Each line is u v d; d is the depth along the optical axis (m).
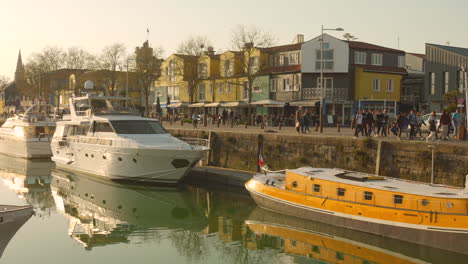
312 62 45.28
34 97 72.94
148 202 21.67
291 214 17.16
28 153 35.72
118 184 24.80
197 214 19.58
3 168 32.19
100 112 27.27
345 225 15.52
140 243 15.96
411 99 49.84
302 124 27.25
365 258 13.87
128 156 23.55
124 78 61.72
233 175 22.81
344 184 15.56
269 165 23.95
